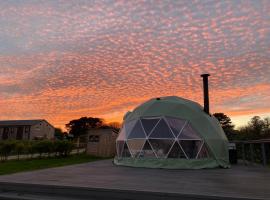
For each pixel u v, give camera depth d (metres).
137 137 16.02
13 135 57.06
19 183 8.38
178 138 15.16
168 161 14.47
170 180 9.19
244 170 13.44
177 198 6.68
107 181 8.77
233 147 18.28
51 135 63.75
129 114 18.83
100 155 26.19
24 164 16.55
